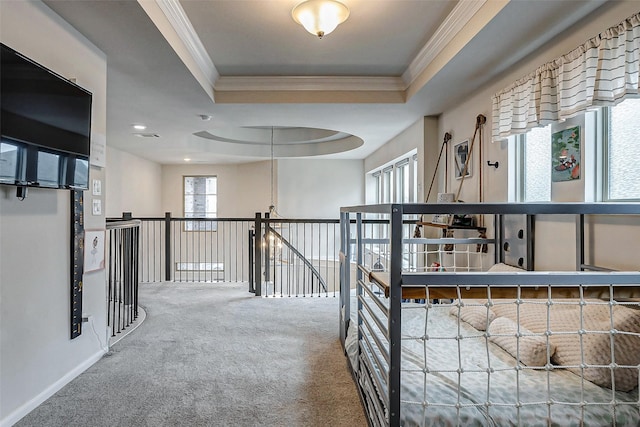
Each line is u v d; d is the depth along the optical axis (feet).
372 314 6.03
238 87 12.69
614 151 6.95
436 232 14.64
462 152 12.51
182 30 8.95
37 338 6.69
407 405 4.55
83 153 7.39
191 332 10.95
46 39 6.82
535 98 8.18
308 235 26.27
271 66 11.65
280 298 15.38
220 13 8.45
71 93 7.00
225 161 26.71
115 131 17.15
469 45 8.53
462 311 7.72
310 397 7.13
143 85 11.03
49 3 6.75
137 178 24.20
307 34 9.48
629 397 4.68
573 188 7.63
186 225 27.99
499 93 9.77
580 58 6.98
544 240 8.64
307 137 23.22
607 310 5.53
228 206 28.17
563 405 4.55
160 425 6.15
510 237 9.85
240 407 6.75
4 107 5.40
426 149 14.69
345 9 7.79
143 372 8.16
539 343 5.39
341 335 9.86
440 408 4.52
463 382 4.99
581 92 6.93
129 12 7.11
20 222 6.27
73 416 6.37
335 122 15.61
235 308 13.70
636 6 6.19
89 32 7.84
